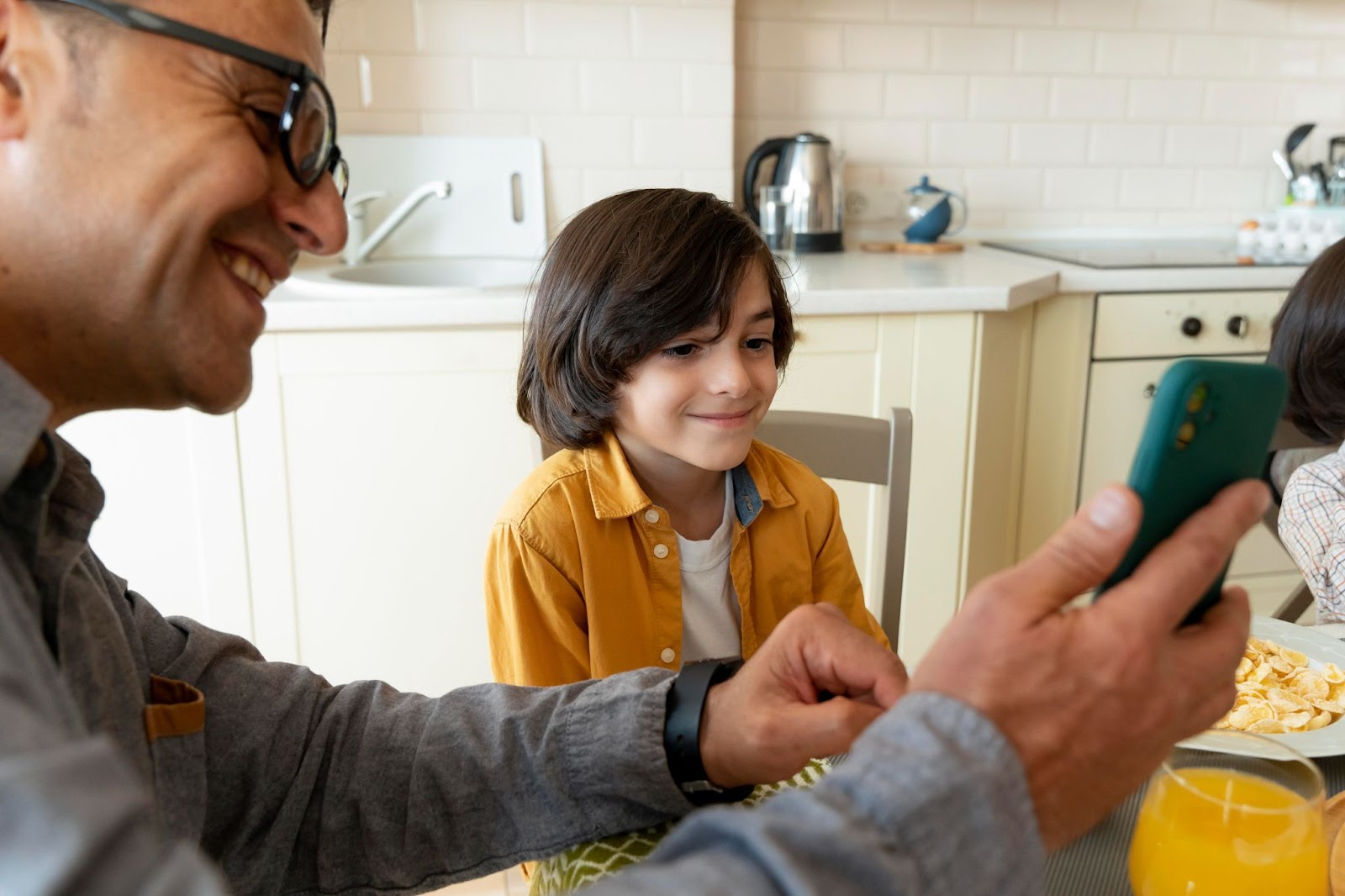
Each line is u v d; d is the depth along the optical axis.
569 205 2.45
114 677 0.57
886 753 0.39
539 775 0.67
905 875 0.35
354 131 2.33
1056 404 2.31
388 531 1.96
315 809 0.69
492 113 2.37
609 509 1.13
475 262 2.42
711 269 1.08
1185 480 0.45
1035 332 2.27
